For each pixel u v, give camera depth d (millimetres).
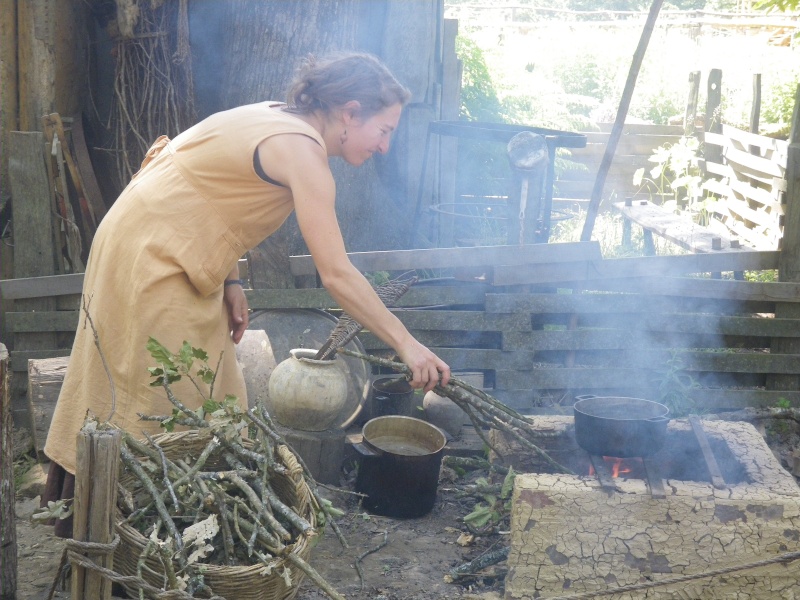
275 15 5152
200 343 2670
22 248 4441
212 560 2332
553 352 4586
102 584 2018
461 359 4391
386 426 3727
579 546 2707
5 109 5051
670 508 2676
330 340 3635
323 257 2426
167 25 5277
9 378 2564
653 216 6875
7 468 2578
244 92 5230
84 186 5043
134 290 2568
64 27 5285
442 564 3170
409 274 4902
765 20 16453
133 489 2396
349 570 3094
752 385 4641
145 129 5379
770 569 2686
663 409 2973
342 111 2525
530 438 3355
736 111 11031
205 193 2539
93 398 2664
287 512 2270
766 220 6758
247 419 2500
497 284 4309
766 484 2773
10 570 2623
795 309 4516
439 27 6727
